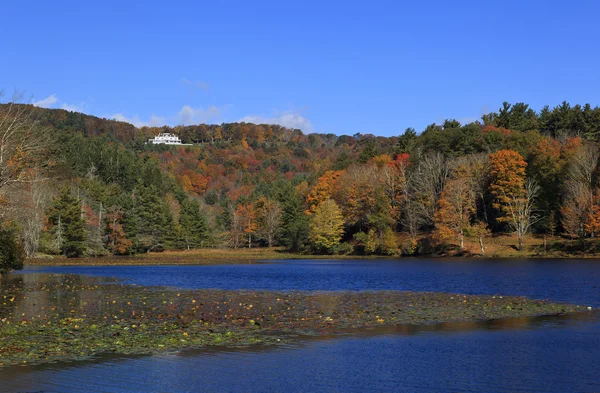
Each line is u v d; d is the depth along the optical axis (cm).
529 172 11406
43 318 2861
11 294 4147
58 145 16138
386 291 4450
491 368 1848
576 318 2906
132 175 18588
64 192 11625
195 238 14850
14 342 2172
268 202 15488
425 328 2597
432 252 11112
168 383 1655
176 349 2091
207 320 2814
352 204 13062
